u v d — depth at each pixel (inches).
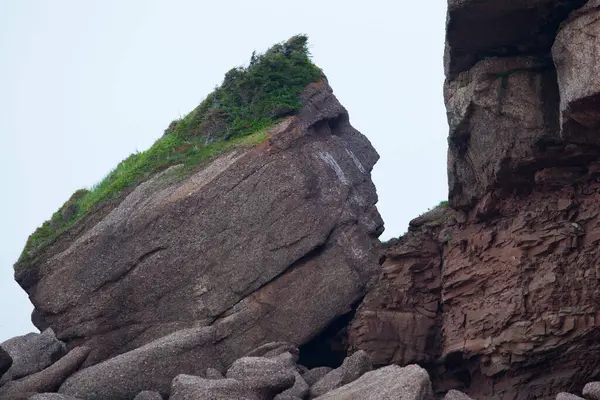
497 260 909.8
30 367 1069.8
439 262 1014.4
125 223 1082.7
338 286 1079.0
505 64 890.7
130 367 959.6
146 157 1174.3
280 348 1027.9
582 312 831.1
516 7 822.5
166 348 979.3
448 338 950.4
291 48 1230.3
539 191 893.2
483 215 939.3
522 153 879.1
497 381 896.3
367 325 1019.3
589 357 830.5
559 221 864.3
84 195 1206.9
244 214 1078.4
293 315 1063.6
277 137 1107.9
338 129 1219.2
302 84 1186.6
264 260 1069.1
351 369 887.7
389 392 753.6
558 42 801.6
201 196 1081.4
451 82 940.6
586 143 833.5
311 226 1083.9
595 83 759.7
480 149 924.0
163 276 1064.2
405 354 1000.2
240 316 1052.5
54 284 1082.1
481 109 908.6
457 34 875.4
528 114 872.9
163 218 1076.5
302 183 1094.4
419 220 1072.2
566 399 735.1
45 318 1087.6
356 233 1114.7
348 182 1148.5
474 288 928.9
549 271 855.7
